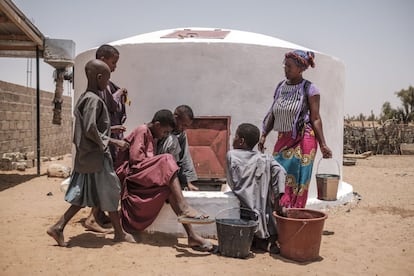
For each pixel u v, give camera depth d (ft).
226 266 12.18
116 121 15.98
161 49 20.02
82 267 11.75
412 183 32.65
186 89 19.98
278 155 15.19
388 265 12.89
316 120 14.89
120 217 15.05
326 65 21.63
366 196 25.67
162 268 11.84
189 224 13.58
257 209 13.71
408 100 148.15
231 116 20.01
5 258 12.41
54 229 13.50
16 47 36.17
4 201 22.35
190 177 16.24
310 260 13.05
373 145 68.95
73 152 23.91
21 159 40.40
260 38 22.48
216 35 22.06
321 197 19.01
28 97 45.73
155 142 15.44
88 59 22.13
